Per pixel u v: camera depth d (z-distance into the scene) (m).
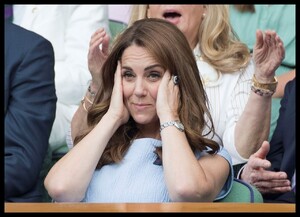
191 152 9.83
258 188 12.19
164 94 10.20
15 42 11.17
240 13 16.34
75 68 14.48
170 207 8.34
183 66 10.34
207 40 13.77
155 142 10.36
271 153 13.49
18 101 10.95
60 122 13.56
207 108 10.74
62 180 9.97
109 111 10.40
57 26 14.84
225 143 12.79
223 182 10.14
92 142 10.16
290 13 16.16
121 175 10.12
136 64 10.26
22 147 10.72
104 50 11.98
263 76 12.30
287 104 13.48
